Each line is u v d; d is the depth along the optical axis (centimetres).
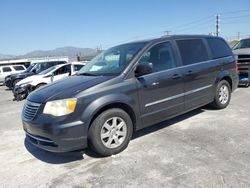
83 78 467
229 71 670
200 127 544
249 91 916
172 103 517
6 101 1179
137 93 455
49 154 465
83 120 397
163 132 528
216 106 657
